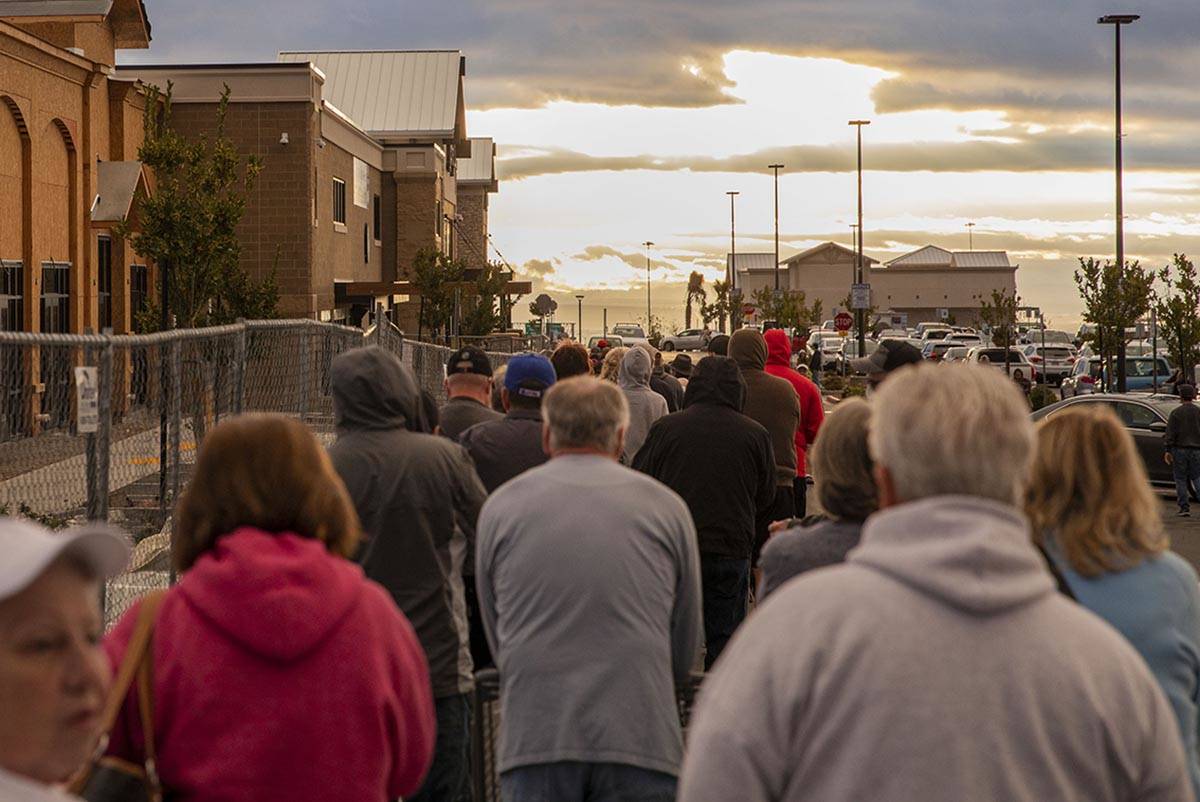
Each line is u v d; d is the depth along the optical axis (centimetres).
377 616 359
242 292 2922
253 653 339
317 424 1443
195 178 2584
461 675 582
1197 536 1980
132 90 3234
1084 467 415
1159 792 281
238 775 335
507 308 6512
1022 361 5550
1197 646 409
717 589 879
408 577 571
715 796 269
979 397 286
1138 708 278
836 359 7250
